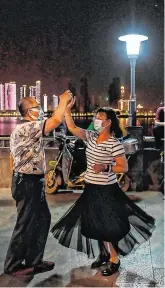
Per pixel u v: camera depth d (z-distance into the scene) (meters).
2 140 8.64
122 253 4.11
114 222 3.93
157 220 5.91
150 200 7.07
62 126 7.31
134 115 8.11
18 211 4.04
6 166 8.00
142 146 7.61
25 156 3.95
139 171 7.66
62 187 7.84
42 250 4.12
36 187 3.98
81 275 4.07
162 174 7.67
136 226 4.11
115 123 3.90
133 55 8.02
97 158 3.88
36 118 4.05
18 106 4.09
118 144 3.86
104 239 3.98
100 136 3.92
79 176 7.38
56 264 4.35
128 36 7.94
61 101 3.92
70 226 4.11
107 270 4.06
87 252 4.15
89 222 3.99
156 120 7.93
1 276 4.05
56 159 7.51
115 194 3.96
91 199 3.96
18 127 3.97
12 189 4.06
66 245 4.13
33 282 3.91
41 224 4.05
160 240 5.07
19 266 4.11
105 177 3.91
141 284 3.88
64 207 6.61
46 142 8.08
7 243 4.99
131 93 8.12
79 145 7.38
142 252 4.70
